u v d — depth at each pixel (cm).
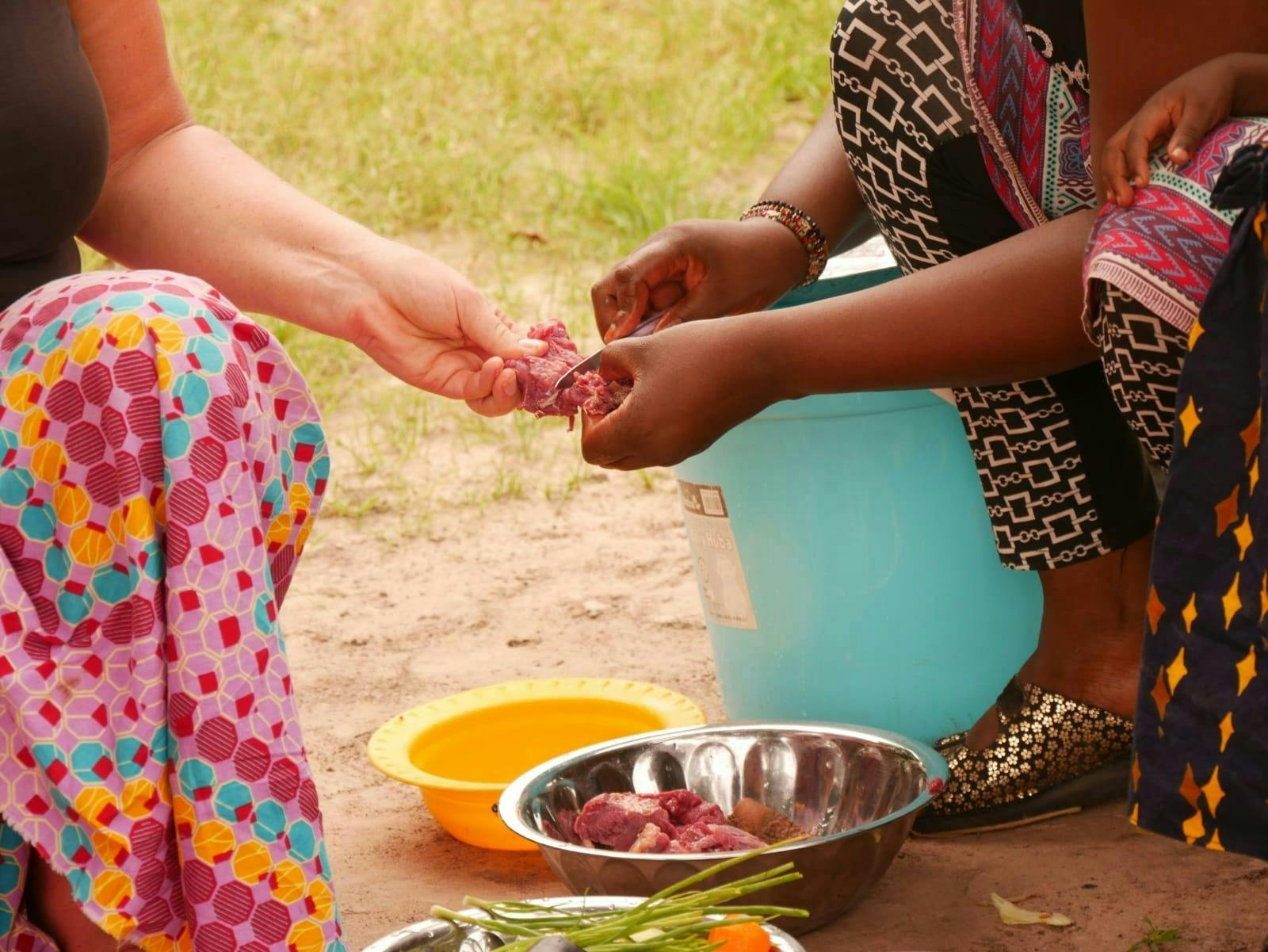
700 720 258
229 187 227
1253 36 174
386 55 809
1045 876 223
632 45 831
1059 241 192
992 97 217
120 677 151
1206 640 156
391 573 384
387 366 227
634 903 188
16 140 171
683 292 253
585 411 212
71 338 152
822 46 793
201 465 151
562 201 642
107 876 151
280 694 156
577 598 363
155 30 225
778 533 255
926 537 251
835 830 234
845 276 273
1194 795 158
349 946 217
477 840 249
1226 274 153
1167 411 179
